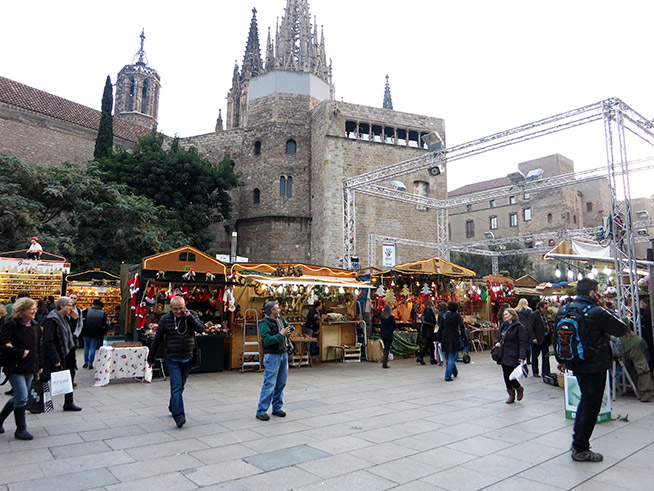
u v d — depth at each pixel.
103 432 5.98
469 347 17.44
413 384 10.09
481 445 5.53
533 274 47.62
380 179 19.66
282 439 5.71
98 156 32.88
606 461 4.97
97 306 12.82
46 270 16.48
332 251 30.97
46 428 6.18
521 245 51.38
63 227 28.02
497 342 8.44
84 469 4.58
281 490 4.11
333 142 32.25
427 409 7.53
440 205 23.62
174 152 31.86
